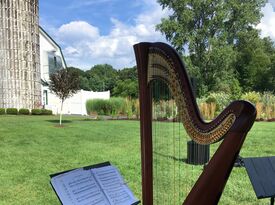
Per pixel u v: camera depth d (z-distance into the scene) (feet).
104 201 9.21
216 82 123.44
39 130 45.29
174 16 126.93
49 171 22.56
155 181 9.82
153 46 9.13
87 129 47.88
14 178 20.66
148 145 9.60
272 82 149.18
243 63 149.18
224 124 6.82
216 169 6.81
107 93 111.34
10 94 102.47
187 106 8.13
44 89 114.73
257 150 31.07
